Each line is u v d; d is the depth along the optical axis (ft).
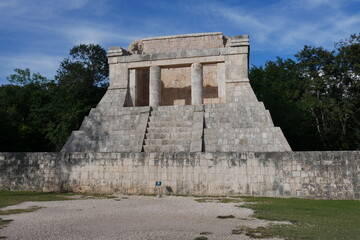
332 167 47.55
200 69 79.10
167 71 97.40
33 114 118.01
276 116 101.45
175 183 52.08
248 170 50.29
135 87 82.28
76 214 33.55
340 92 111.24
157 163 53.16
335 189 46.96
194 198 46.83
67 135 103.76
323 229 26.99
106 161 55.01
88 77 127.75
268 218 31.50
